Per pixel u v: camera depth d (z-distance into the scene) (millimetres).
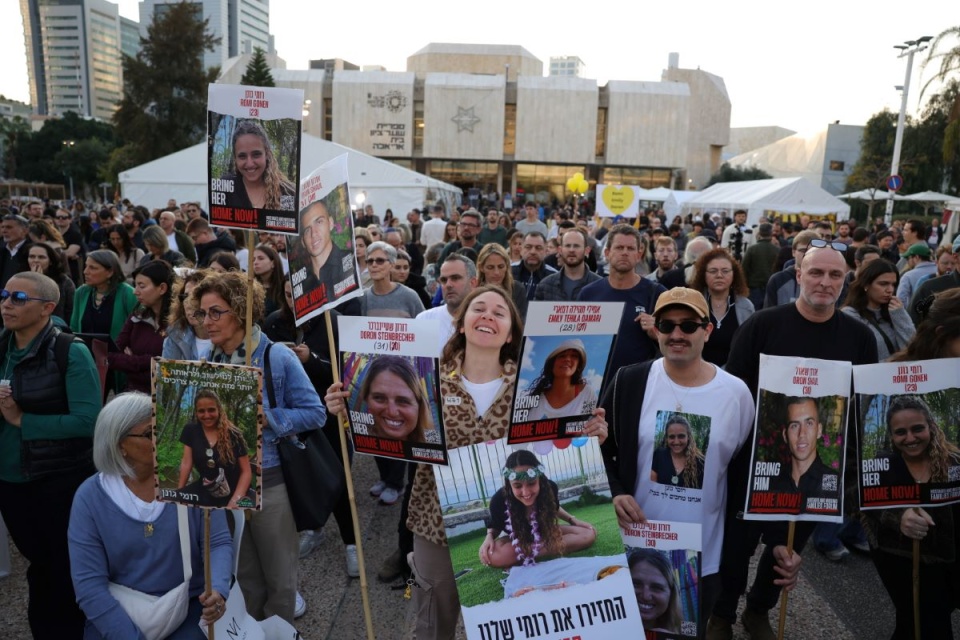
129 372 4098
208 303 2859
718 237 15773
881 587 3863
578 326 2211
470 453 2270
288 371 3006
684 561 2393
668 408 2525
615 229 4562
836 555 4148
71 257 9039
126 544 2283
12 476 2965
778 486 2326
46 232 6711
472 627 2166
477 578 2197
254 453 2223
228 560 2449
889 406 2381
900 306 4098
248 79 55562
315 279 2760
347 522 3910
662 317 2496
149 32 47844
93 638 2316
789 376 2320
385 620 3527
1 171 87625
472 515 2232
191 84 47750
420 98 58531
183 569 2332
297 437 3059
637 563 2432
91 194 74938
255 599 3092
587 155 58719
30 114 164750
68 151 72688
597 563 2242
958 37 30719
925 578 2613
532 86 57906
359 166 20281
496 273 4594
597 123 59500
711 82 67125
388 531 4473
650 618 2412
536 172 60688
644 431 2551
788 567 2393
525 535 2232
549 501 2250
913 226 8180
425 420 2309
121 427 2273
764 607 3195
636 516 2443
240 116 2494
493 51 75562
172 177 19078
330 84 58156
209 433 2236
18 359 2977
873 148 38156
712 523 2557
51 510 2943
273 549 3004
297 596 3562
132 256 7836
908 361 2404
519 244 7922
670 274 5785
